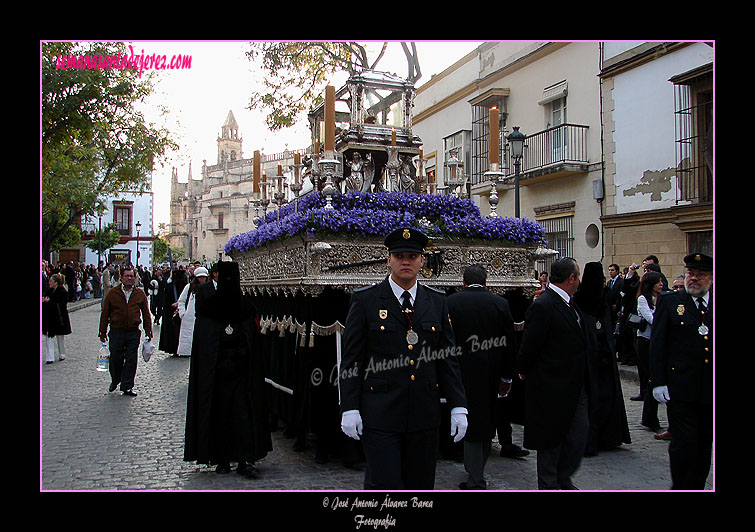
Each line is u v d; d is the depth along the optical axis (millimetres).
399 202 5984
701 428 4305
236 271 5250
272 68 11180
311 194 6270
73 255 44219
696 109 12086
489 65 18156
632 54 13414
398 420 3324
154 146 17953
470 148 18594
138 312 8734
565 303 4461
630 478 5160
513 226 6078
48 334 11297
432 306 3561
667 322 4375
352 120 6695
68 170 21672
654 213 12984
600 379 6070
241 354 5129
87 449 5793
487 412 4734
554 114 15859
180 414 7355
